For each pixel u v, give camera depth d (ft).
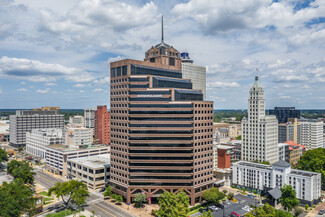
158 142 545.03
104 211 509.76
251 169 644.27
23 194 471.21
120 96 577.02
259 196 613.52
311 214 511.40
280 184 590.55
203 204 553.23
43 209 520.83
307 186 554.05
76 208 522.88
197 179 556.10
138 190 546.26
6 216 412.36
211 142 592.19
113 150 589.73
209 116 587.27
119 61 595.47
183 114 548.72
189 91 595.47
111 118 598.75
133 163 546.67
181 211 432.25
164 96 558.97
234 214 490.49
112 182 588.91
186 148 543.39
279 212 432.66
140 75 565.94
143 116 550.36
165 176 543.80
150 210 514.27
